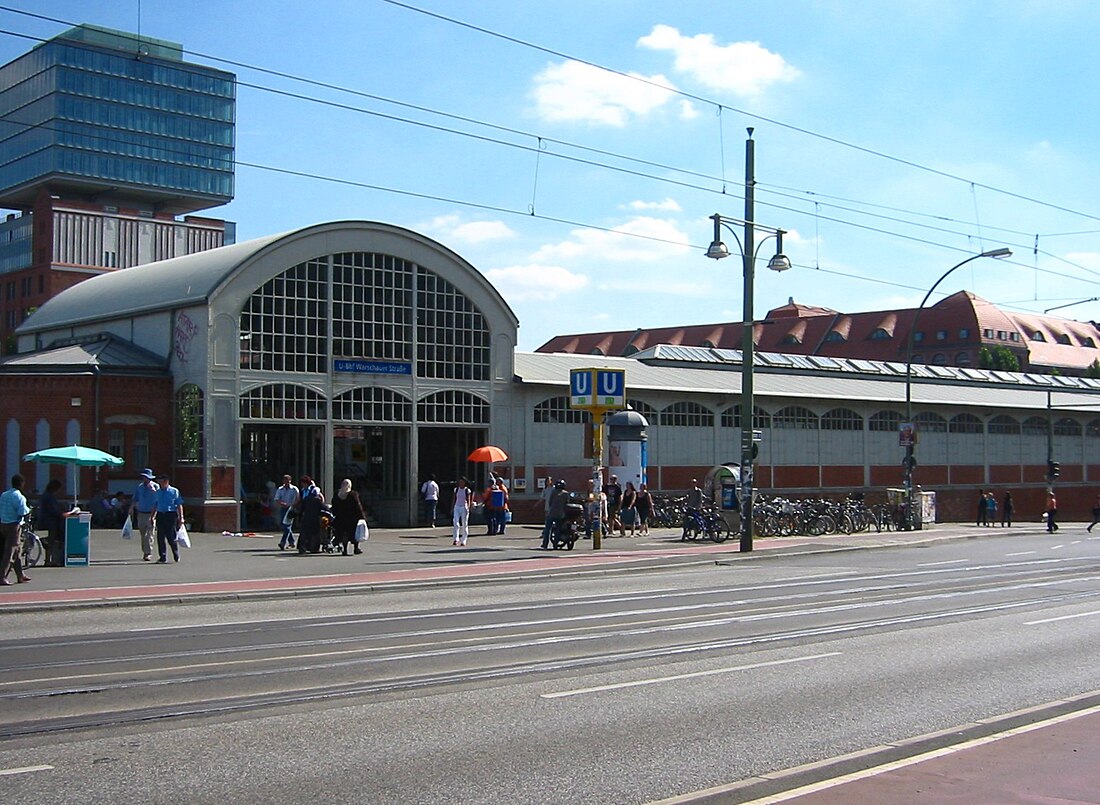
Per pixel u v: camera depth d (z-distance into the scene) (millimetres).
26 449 36844
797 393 53062
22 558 23922
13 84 117375
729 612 18328
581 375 32438
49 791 7648
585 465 46000
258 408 37938
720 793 7621
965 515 61125
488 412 43594
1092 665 13188
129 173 115312
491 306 43750
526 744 9094
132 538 33031
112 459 28781
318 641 14703
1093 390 73812
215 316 37156
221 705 10516
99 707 10422
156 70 116812
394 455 42406
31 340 47531
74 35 112562
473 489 43625
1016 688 11703
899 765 8320
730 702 10844
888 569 28219
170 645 14328
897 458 57844
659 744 9133
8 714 10109
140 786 7785
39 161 113062
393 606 19234
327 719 9945
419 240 41656
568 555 30297
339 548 31469
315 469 39469
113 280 46875
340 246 39812
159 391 38281
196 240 119875
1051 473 52938
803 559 32062
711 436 50250
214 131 120938
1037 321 142500
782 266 32938
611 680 11945
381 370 40656
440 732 9477
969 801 7398
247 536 35469
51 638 15023
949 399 61312
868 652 14070
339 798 7559
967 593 21766
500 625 16469
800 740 9328
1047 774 8062
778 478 52625
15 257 117625
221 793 7645
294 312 38844
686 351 55719
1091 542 41125
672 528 42781
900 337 130375
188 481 37438
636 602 19969
